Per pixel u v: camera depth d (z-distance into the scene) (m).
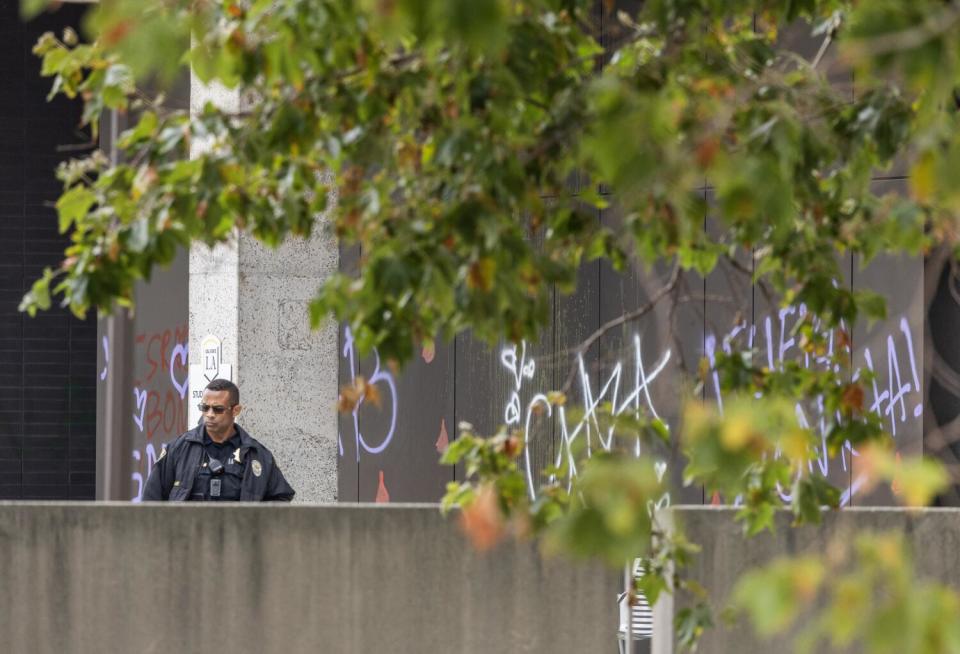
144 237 12.84
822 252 15.30
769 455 14.89
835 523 18.30
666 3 13.34
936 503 28.50
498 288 12.05
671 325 14.91
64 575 18.25
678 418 32.12
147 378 37.44
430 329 13.28
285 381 35.53
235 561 18.28
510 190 12.34
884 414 30.80
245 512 18.28
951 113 12.66
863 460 8.30
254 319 35.50
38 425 43.75
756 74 14.18
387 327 12.71
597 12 29.03
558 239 14.84
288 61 11.84
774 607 7.70
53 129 43.81
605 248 15.30
